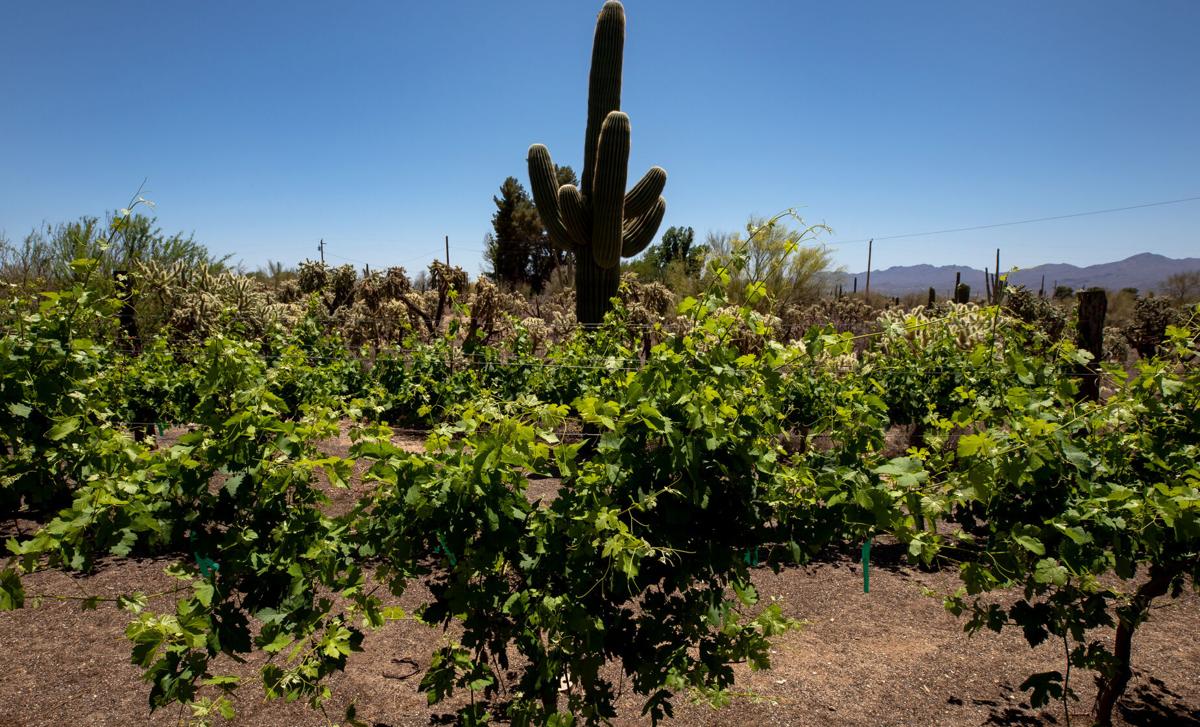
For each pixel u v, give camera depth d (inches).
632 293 476.7
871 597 152.3
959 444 74.6
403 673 115.5
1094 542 77.7
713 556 73.9
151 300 315.3
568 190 408.8
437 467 70.8
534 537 71.6
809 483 74.4
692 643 77.1
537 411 72.5
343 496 180.5
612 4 426.0
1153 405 87.7
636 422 71.9
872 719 106.3
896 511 71.3
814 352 77.3
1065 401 87.7
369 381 282.4
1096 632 138.3
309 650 76.1
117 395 185.0
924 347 239.1
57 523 65.2
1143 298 616.4
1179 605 150.6
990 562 82.5
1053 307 441.4
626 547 64.6
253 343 156.4
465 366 281.4
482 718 81.4
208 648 68.2
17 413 109.4
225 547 68.6
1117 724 106.9
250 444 72.1
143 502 69.8
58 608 133.6
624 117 386.0
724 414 71.3
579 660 73.1
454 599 71.4
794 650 128.1
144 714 102.3
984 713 109.0
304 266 549.6
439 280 413.7
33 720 99.9
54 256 410.0
